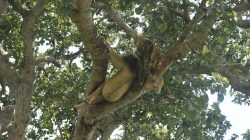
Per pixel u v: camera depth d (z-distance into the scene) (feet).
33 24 111.55
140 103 110.83
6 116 119.34
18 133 106.63
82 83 138.92
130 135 126.31
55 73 145.59
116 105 78.95
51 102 142.82
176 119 98.99
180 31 85.56
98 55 76.28
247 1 82.94
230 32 83.97
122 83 76.28
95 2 88.48
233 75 97.60
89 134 85.92
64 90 141.69
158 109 108.68
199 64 98.58
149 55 73.92
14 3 112.27
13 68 113.39
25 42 110.83
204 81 95.71
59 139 146.72
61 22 142.31
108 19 121.60
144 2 83.56
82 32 74.18
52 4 135.74
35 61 113.91
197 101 83.30
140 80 75.15
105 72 79.05
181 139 113.50
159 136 121.70
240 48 101.09
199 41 75.97
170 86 100.12
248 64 96.89
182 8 81.61
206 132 120.37
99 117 82.48
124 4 92.22
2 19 132.67
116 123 117.50
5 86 125.90
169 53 75.15
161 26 81.87
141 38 74.84
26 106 108.37
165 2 81.92
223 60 98.43
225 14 76.07
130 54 76.38
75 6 71.20
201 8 75.87
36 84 144.56
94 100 79.71
